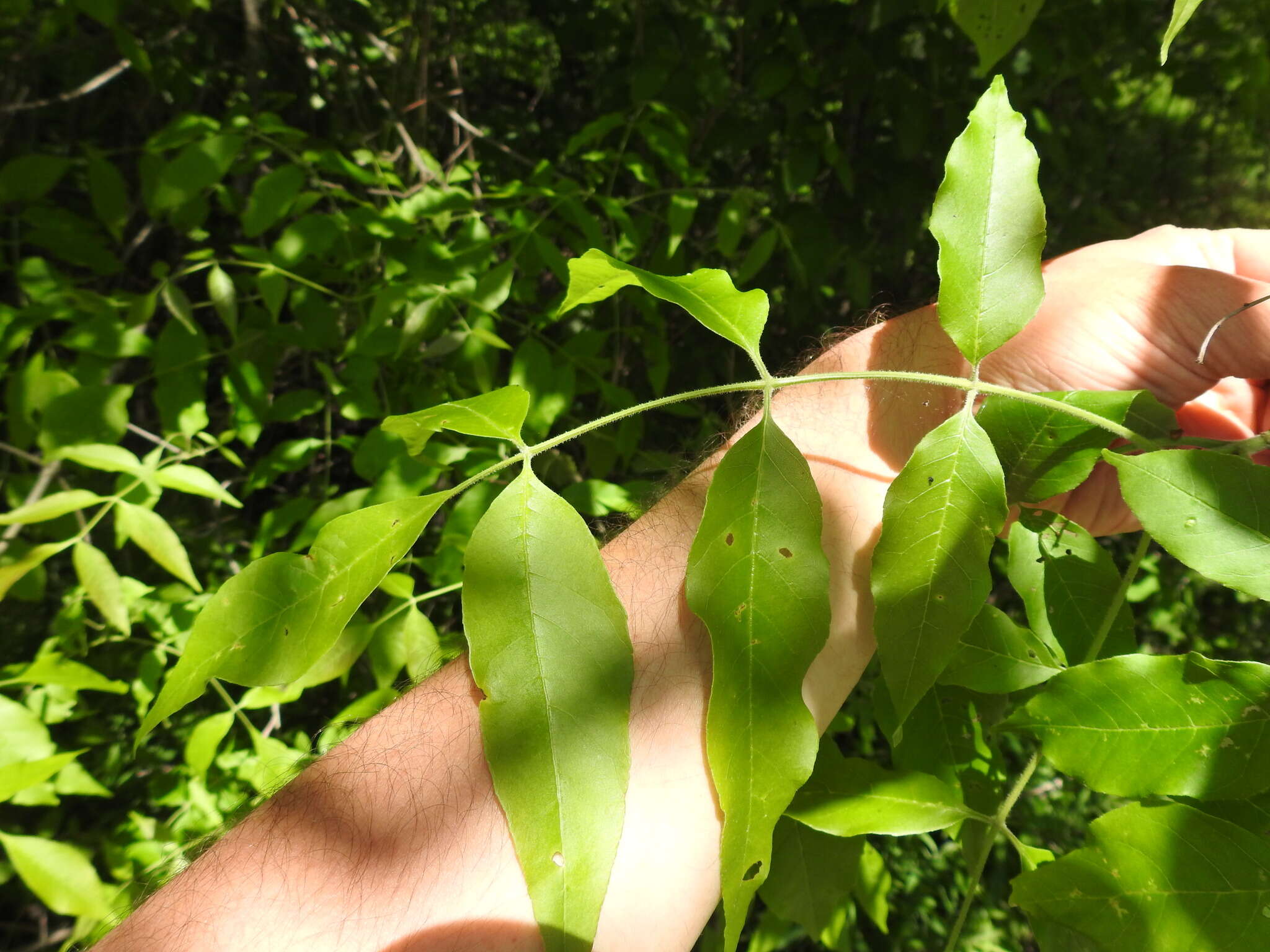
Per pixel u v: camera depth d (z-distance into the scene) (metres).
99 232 0.71
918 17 0.85
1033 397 0.23
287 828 0.24
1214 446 0.24
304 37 0.97
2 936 0.91
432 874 0.23
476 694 0.26
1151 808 0.20
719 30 0.97
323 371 0.61
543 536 0.21
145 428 0.91
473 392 0.64
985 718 0.29
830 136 0.81
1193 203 1.69
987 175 0.24
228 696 0.57
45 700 0.60
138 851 0.64
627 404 0.64
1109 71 1.12
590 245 0.65
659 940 0.23
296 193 0.58
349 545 0.22
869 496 0.29
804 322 0.91
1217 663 0.21
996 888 0.91
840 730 0.59
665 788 0.24
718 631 0.21
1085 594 0.27
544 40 1.19
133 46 0.69
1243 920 0.19
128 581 0.61
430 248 0.60
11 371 0.60
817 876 0.32
